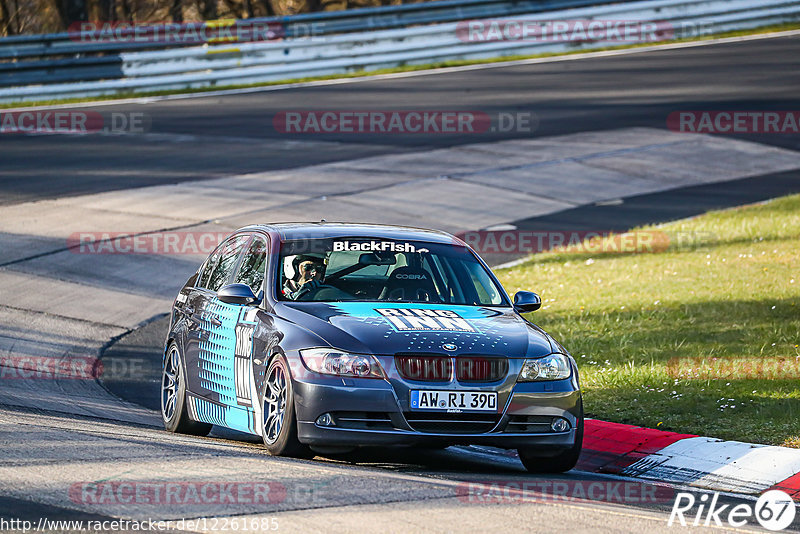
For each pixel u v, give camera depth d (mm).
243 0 183375
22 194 72812
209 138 94062
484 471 27422
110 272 57250
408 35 128125
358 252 29938
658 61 127500
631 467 29172
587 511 21344
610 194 78750
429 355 25219
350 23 125125
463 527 19047
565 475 27312
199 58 118125
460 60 130625
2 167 81500
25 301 51094
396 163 85812
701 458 28672
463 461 29562
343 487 21750
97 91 114125
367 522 18984
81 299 52375
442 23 130125
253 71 120625
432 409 24906
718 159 88938
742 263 57438
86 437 26125
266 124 100188
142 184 76750
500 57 132625
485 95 111625
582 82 117062
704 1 140875
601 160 87625
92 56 114125
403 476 23891
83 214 68250
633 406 33938
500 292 30234
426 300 28688
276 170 82375
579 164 86438
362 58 125562
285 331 26297
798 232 64062
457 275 30031
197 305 31938
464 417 25188
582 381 37656
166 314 51469
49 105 110562
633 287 53406
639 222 70625
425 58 128875
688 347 41438
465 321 27062
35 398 34562
